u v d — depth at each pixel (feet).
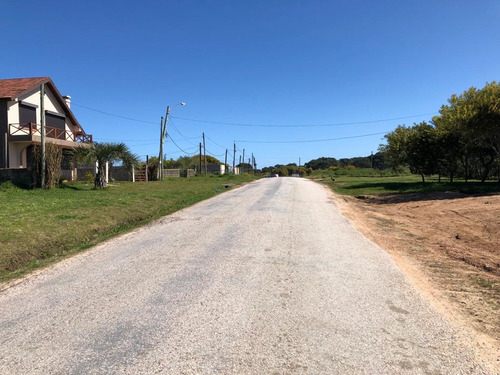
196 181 120.88
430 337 11.99
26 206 39.24
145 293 16.06
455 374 9.87
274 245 25.58
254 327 12.57
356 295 15.80
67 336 11.99
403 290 16.55
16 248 23.30
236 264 20.70
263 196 64.80
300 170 352.69
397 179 134.72
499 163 89.92
